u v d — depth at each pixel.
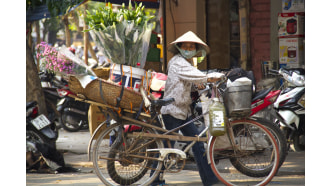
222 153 11.65
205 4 23.41
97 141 11.43
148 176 12.08
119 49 11.03
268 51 22.84
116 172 11.62
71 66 10.70
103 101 10.91
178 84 11.37
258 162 11.77
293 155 16.23
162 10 23.17
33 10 19.91
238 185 11.83
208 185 11.73
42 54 11.14
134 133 11.37
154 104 10.96
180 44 11.68
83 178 13.59
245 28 23.34
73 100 23.33
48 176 13.94
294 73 16.06
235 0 23.55
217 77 10.92
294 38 20.78
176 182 12.79
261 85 17.36
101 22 11.02
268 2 22.53
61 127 23.91
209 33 23.66
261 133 11.67
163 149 11.45
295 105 15.72
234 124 11.49
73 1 19.00
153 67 17.58
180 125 11.64
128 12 11.14
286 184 12.20
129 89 10.92
